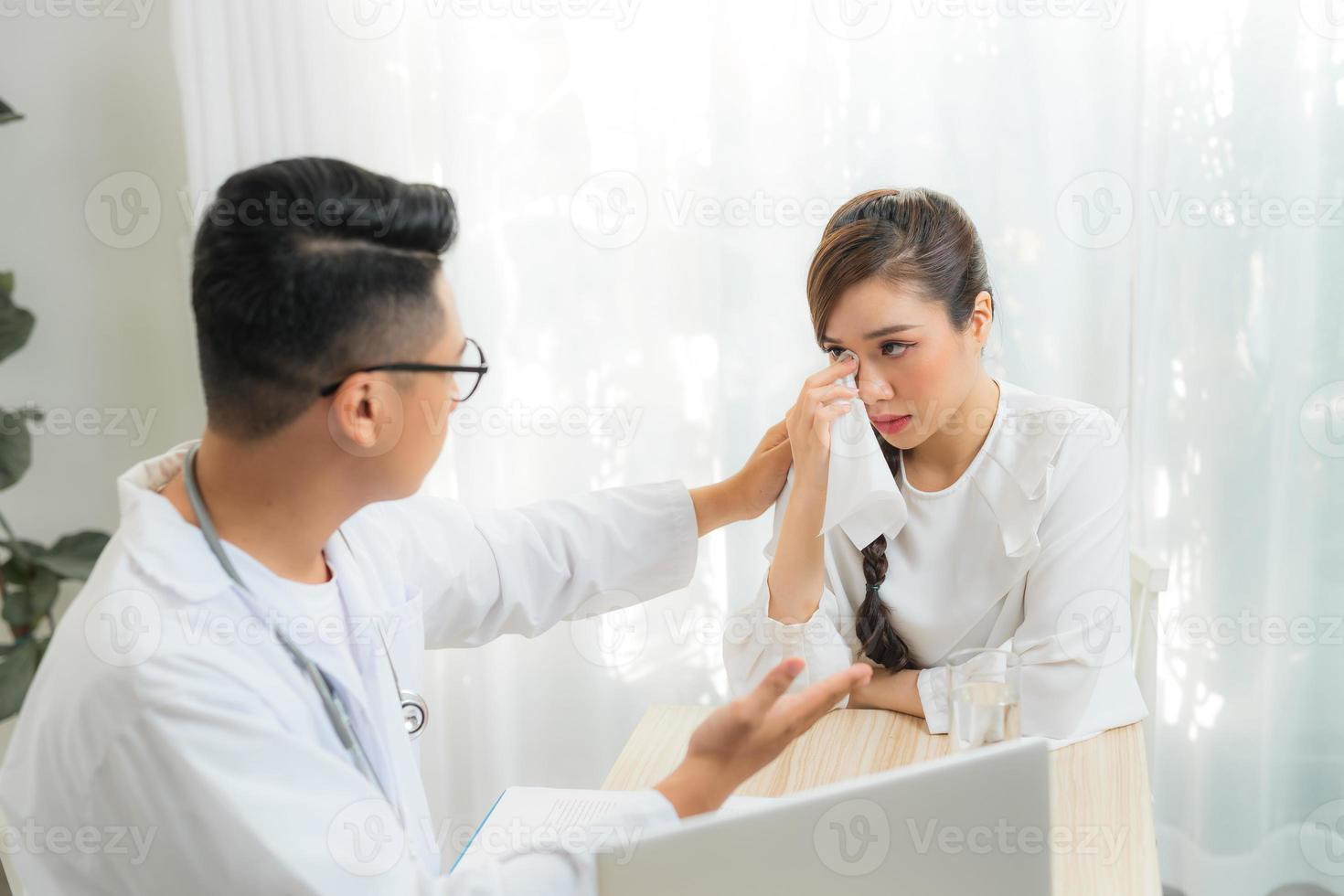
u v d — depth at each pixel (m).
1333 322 1.93
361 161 2.03
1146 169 1.91
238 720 0.85
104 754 0.83
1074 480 1.38
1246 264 1.92
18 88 2.21
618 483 2.12
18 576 2.13
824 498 1.35
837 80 1.93
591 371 2.08
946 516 1.42
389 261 0.89
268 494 0.95
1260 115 1.87
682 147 1.99
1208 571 2.03
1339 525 1.98
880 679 1.39
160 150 2.23
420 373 0.93
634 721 2.21
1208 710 2.07
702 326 2.05
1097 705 1.33
